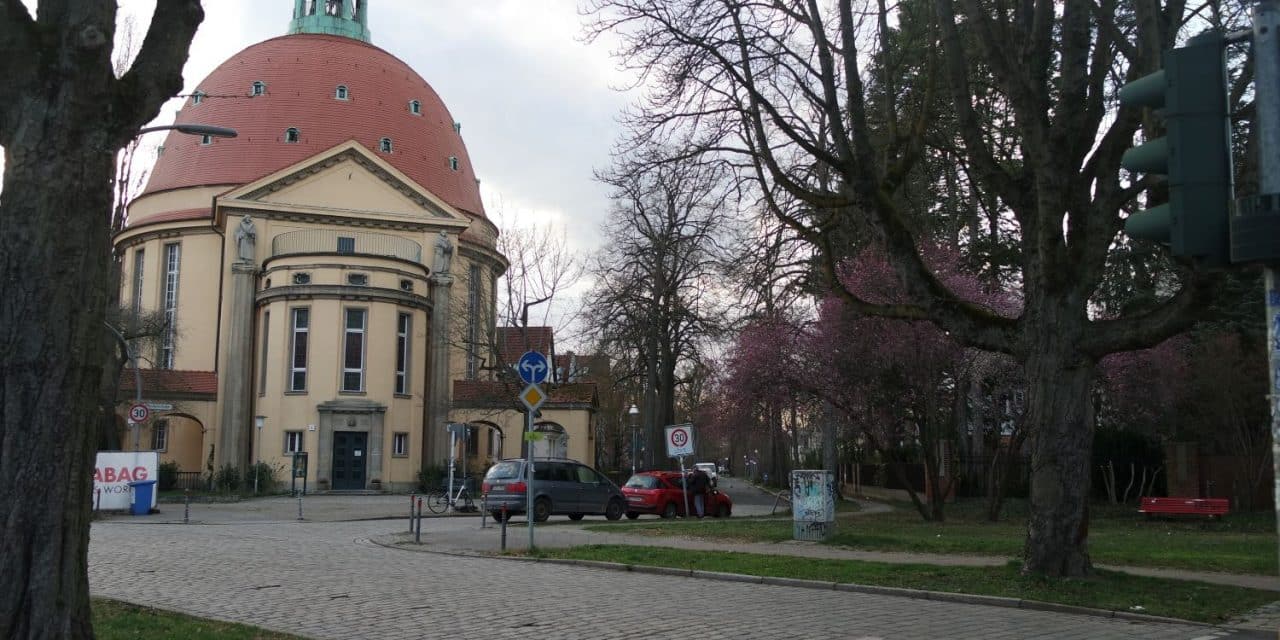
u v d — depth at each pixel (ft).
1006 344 44.47
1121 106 41.98
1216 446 110.32
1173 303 39.06
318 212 193.77
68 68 23.04
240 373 180.75
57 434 22.61
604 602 38.63
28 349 22.39
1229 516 93.81
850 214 72.69
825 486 65.05
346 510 119.14
